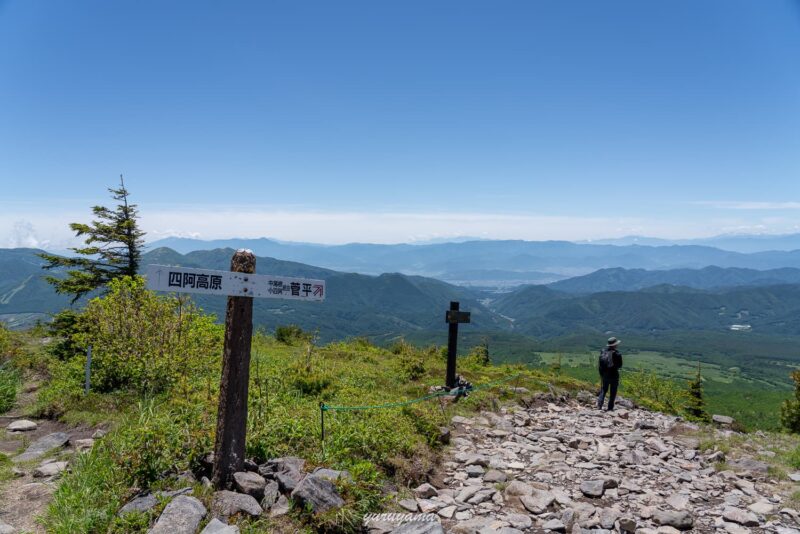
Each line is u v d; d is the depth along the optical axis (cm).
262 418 781
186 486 583
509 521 662
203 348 1163
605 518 682
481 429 1152
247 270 585
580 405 1620
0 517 534
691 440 1180
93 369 1071
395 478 755
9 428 855
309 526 542
